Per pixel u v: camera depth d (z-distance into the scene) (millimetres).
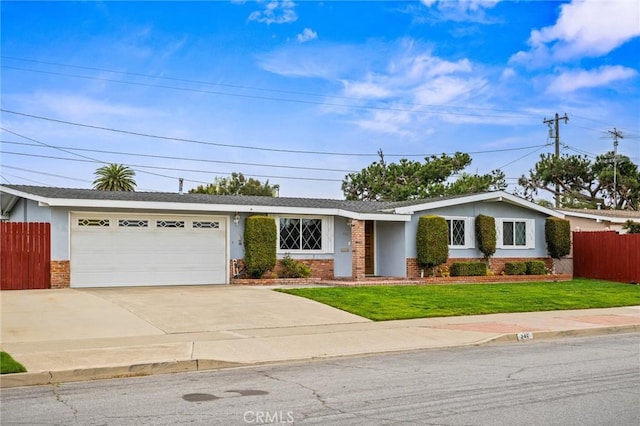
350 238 25359
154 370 10078
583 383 9125
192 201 22312
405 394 8375
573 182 52469
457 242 26484
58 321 14062
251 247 22625
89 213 20797
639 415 7285
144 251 21672
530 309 18375
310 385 8992
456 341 13227
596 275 28703
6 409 7566
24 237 19797
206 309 16125
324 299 18094
